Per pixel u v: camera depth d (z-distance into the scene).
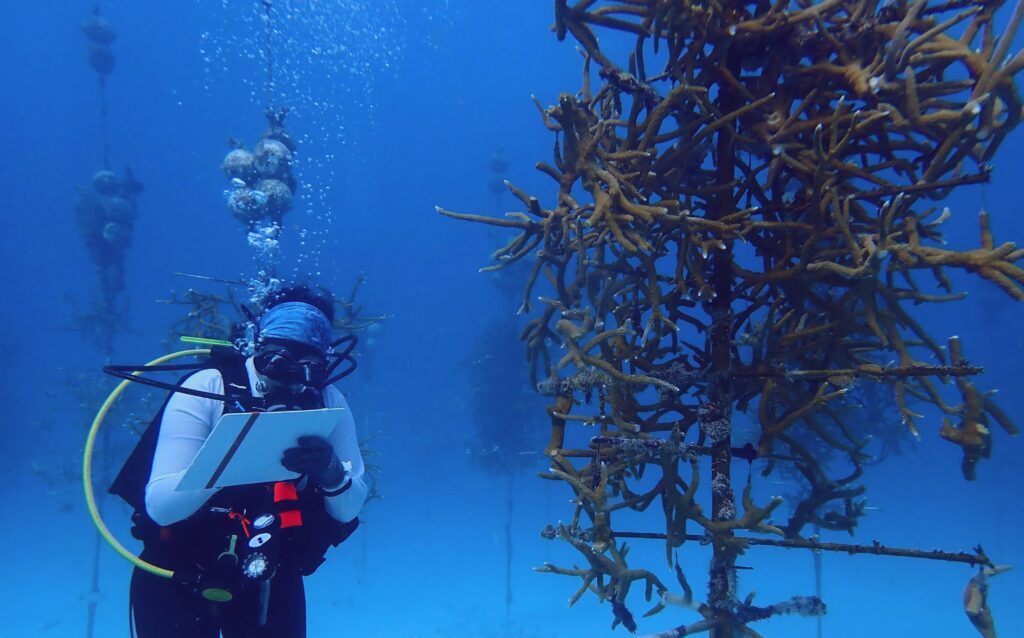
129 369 2.49
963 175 2.70
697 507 2.89
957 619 12.96
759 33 2.92
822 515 3.63
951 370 2.65
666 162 3.13
